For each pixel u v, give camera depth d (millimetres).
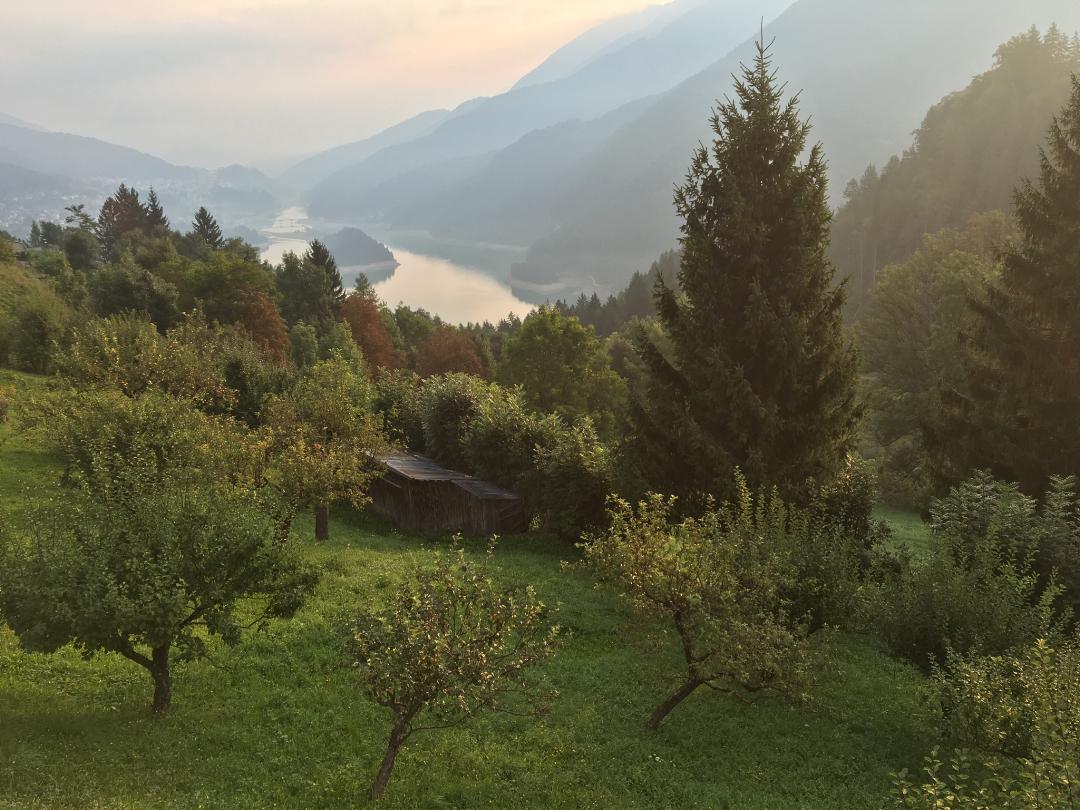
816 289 23656
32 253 110750
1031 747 11055
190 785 10516
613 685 16453
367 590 19969
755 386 23797
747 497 17875
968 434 28750
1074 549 17672
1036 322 27969
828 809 12102
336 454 25766
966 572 16125
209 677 14484
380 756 12375
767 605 14203
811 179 23469
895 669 18609
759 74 23781
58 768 10164
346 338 85000
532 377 69375
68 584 11414
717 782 12938
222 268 83062
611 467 27516
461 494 31703
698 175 24547
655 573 13867
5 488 24547
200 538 12820
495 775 12172
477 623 11000
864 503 23828
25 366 53594
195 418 25297
